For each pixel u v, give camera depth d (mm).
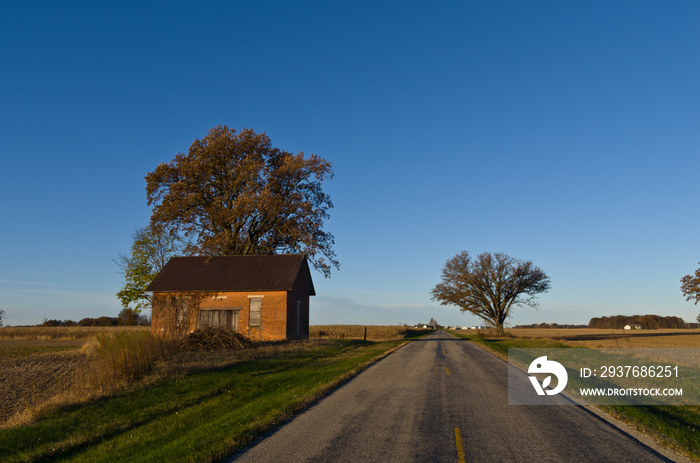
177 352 23797
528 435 8789
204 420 11133
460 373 18234
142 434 10023
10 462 8641
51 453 9102
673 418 10719
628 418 10133
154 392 14750
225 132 46875
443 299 68375
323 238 49156
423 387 14656
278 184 47188
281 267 41031
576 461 7258
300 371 19188
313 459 7445
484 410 11102
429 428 9336
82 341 40531
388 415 10562
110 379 16125
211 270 41844
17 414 12969
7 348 32844
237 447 8180
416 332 98062
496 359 24234
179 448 8336
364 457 7492
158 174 45469
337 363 22859
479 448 7953
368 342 42906
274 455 7699
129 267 46219
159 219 44500
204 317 39562
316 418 10352
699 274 40844
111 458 8375
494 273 66562
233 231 46656
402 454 7621
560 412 10922
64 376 19578
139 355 17609
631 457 7469
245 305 39250
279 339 38344
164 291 40094
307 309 46750
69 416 12062
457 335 76062
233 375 17766
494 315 67688
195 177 45469
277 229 48469
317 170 48094
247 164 45500
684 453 7664
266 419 10156
